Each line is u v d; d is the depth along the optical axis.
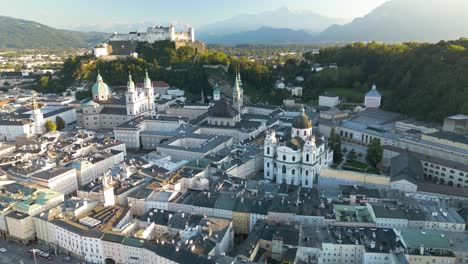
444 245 191.75
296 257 196.50
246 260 187.50
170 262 192.25
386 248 195.38
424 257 186.00
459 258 191.62
